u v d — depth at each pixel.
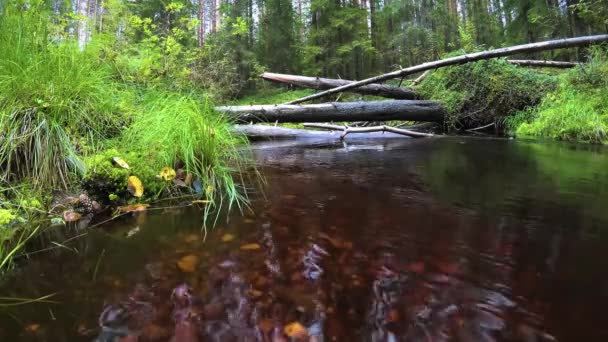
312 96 6.20
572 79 5.42
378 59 13.35
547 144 4.34
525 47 5.62
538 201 1.92
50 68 2.20
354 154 3.92
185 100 2.45
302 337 0.88
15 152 1.84
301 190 2.28
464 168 2.92
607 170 2.69
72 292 1.08
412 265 1.22
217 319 0.95
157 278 1.16
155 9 9.42
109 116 2.49
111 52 3.82
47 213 1.69
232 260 1.28
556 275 1.12
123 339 0.87
